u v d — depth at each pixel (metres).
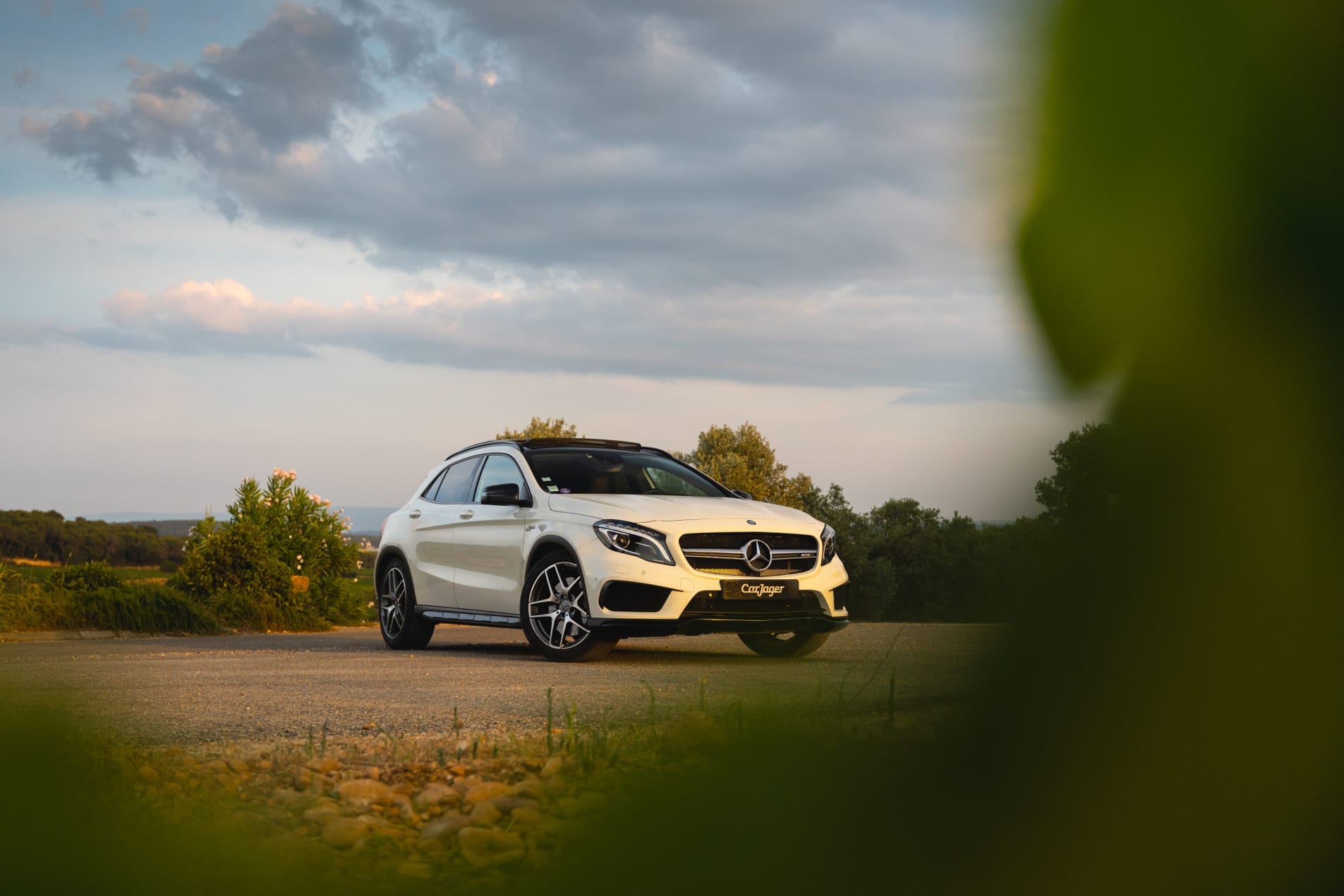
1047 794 0.39
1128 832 0.38
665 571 7.01
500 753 3.05
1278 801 0.37
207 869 1.15
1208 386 0.37
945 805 0.40
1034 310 0.38
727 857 0.49
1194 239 0.37
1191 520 0.37
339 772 2.87
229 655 8.27
